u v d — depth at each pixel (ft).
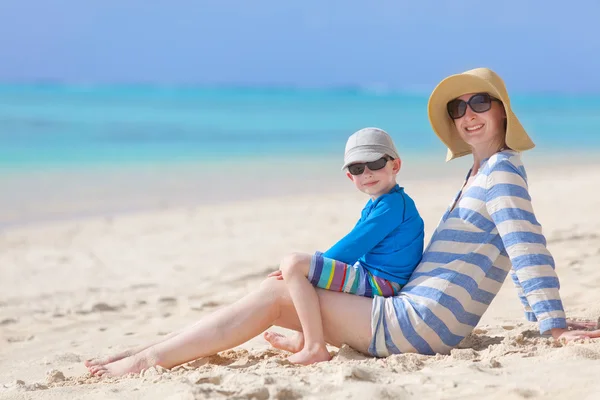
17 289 23.86
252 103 187.21
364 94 308.81
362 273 12.17
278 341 13.26
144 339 16.76
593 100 285.64
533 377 10.09
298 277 11.96
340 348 12.26
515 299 17.54
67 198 44.27
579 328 12.70
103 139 79.56
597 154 70.03
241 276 23.59
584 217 29.45
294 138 85.20
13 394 11.24
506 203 11.80
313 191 46.57
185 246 30.22
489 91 12.37
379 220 12.16
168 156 65.92
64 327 18.40
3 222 37.52
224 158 65.26
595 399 9.10
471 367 10.62
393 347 11.90
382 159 12.32
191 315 19.06
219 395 9.55
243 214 37.81
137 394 10.31
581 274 19.21
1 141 74.38
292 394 9.61
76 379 12.14
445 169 56.85
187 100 194.70
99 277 25.44
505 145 12.67
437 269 12.05
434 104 13.03
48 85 326.24
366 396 9.47
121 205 42.09
